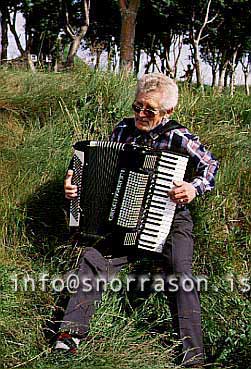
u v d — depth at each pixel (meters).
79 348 3.77
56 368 3.59
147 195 3.91
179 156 3.87
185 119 5.80
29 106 5.94
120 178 3.92
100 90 6.02
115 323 4.14
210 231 4.73
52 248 4.62
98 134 5.67
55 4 14.38
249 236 4.88
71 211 4.12
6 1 14.40
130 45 8.47
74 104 5.96
